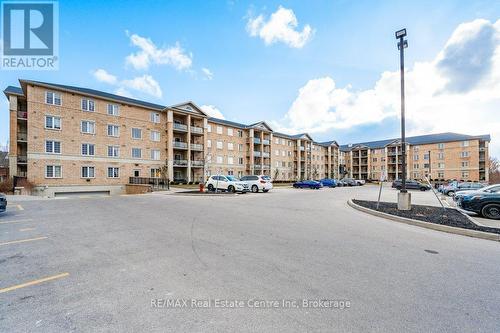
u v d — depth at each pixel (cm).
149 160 3409
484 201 959
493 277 385
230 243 552
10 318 259
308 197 1816
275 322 259
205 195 1897
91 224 753
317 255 476
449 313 281
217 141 4338
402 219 858
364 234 658
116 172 3072
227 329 246
